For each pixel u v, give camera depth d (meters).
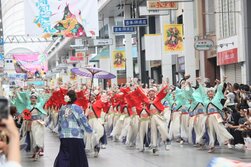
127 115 20.94
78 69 19.03
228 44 30.30
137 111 18.06
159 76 49.12
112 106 23.67
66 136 11.88
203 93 18.19
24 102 16.73
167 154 17.25
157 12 33.50
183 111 19.88
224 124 18.48
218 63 32.12
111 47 52.44
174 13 39.06
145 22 35.44
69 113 11.95
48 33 26.27
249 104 18.59
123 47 56.09
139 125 18.09
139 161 15.65
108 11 51.41
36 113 16.69
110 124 23.81
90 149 16.81
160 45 35.00
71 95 12.06
